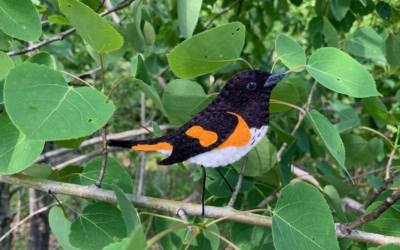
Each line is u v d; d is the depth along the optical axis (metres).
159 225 0.29
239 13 0.52
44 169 0.29
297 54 0.26
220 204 0.35
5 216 0.71
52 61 0.26
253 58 0.54
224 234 0.95
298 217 0.21
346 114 0.43
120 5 0.32
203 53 0.22
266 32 0.54
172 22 0.56
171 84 0.28
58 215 0.29
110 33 0.21
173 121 0.30
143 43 0.36
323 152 0.49
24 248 1.11
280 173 0.33
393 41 0.44
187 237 0.29
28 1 0.23
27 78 0.18
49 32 0.64
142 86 0.24
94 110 0.18
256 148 0.29
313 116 0.23
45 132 0.16
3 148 0.22
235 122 0.21
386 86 0.59
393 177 0.34
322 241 0.20
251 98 0.21
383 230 0.25
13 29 0.22
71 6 0.20
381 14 0.43
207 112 0.21
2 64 0.23
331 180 0.36
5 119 0.23
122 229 0.25
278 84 0.30
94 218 0.25
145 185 1.31
